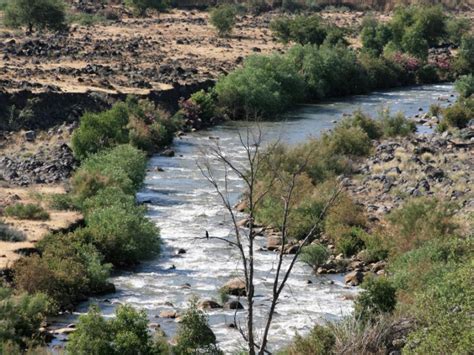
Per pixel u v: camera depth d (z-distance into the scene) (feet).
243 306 107.76
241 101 250.57
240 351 88.89
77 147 178.19
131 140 193.36
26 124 201.87
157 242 129.80
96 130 182.29
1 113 201.87
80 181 149.28
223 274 121.39
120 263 123.95
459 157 179.52
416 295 92.53
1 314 91.45
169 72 271.08
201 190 166.61
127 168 161.99
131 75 259.19
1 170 164.14
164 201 158.40
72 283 108.37
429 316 83.46
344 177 168.45
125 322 83.46
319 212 141.49
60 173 164.35
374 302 94.68
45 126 204.33
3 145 185.06
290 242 135.13
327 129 225.35
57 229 127.13
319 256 124.67
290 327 100.83
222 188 168.04
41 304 96.89
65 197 142.82
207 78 269.23
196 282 118.01
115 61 286.46
